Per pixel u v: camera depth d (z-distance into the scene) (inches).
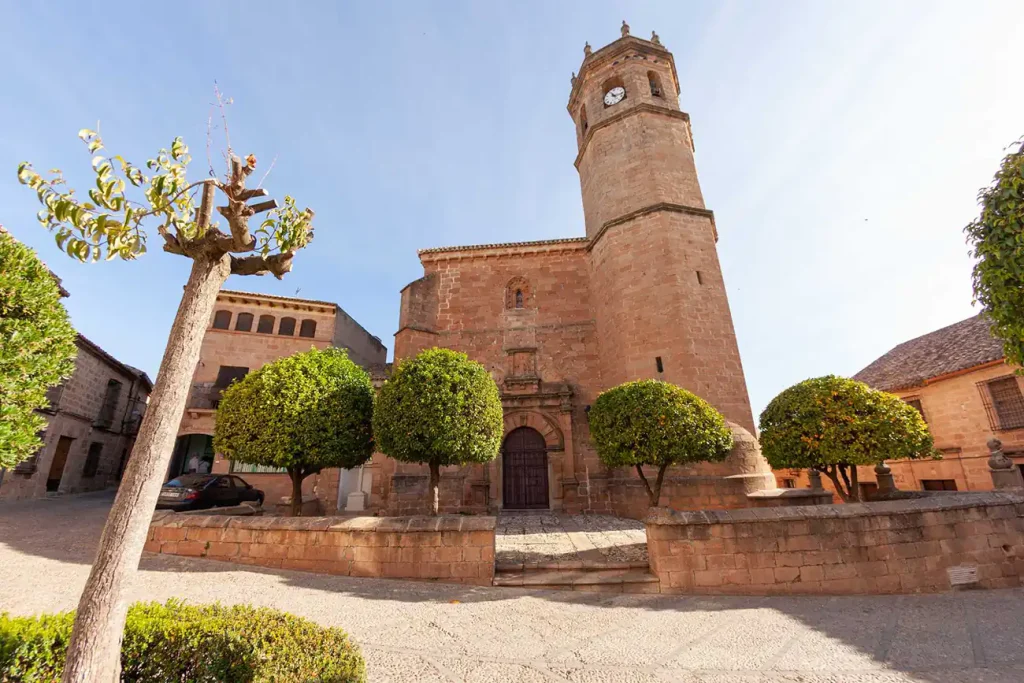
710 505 458.0
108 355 811.4
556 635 200.1
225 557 304.3
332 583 263.4
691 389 527.5
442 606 232.2
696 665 172.4
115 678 96.3
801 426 349.1
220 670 112.9
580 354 690.2
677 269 581.6
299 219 158.6
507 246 761.0
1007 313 231.5
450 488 591.8
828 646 189.6
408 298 722.2
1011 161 229.6
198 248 132.3
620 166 691.4
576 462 613.0
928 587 270.8
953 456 613.6
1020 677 159.3
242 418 369.7
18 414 173.8
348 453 385.1
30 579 237.3
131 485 106.1
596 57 786.2
